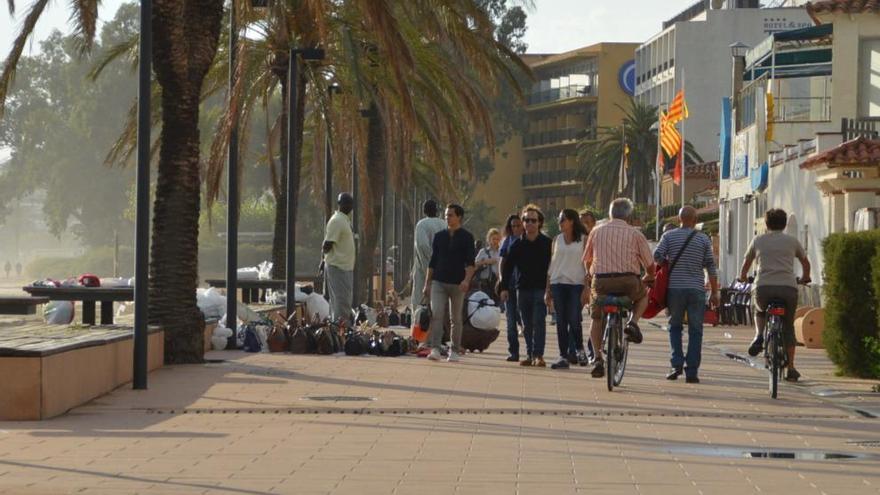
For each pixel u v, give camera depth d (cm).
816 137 4262
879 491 1047
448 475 1118
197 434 1380
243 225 12262
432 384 1942
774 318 1838
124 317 3025
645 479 1100
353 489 1049
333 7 3566
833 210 3853
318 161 4488
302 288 3666
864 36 4722
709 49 11669
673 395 1830
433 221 2675
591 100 14675
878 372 2103
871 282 2138
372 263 4766
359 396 1772
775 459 1216
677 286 2048
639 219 10681
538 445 1303
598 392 1858
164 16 2350
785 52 5506
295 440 1334
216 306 2980
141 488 1052
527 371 2209
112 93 13150
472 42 3553
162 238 2342
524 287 2311
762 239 2000
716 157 11669
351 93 3853
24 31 2581
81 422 1499
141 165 1927
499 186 15925
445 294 2423
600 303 1950
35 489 1045
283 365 2281
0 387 1521
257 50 3844
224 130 2992
